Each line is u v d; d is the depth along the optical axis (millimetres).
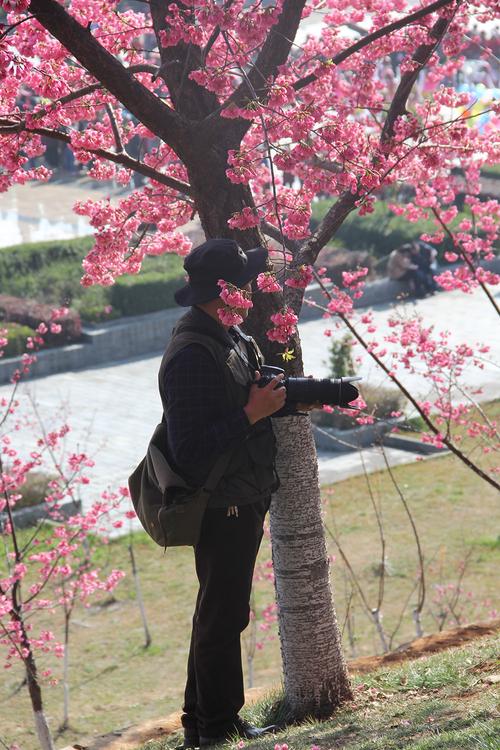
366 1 10438
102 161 9492
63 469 25094
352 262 39875
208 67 7402
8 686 16609
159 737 8609
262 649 17562
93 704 16156
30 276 38531
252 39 6988
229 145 7129
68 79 8656
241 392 5773
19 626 12664
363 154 8375
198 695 6559
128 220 9383
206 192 7133
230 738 6617
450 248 41531
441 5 7559
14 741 15055
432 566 20047
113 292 36625
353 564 20359
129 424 29250
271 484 6164
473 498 23188
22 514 21734
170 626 18516
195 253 5832
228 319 5668
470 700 6887
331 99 9000
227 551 6078
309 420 7316
